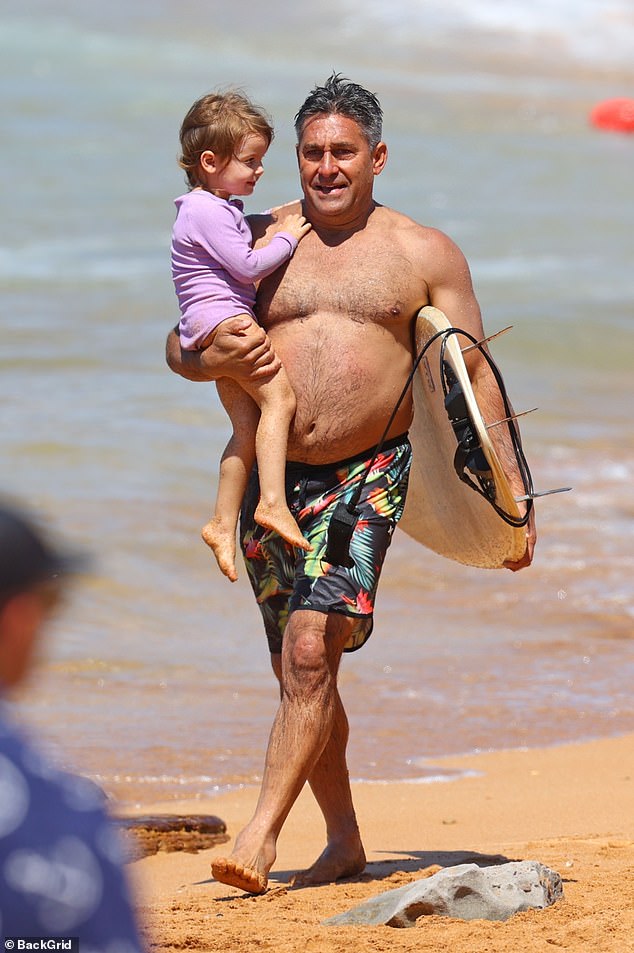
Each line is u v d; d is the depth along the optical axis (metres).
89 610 32.62
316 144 16.45
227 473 16.42
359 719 27.11
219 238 16.14
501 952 12.84
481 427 15.24
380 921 14.09
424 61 154.62
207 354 16.11
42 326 57.16
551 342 60.16
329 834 17.08
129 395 48.50
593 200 98.00
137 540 36.50
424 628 33.03
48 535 6.13
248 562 16.98
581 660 31.14
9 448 41.88
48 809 5.83
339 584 15.70
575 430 48.94
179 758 24.61
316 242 16.67
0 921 5.66
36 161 90.81
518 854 18.03
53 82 118.75
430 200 93.44
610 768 24.38
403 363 16.44
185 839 20.25
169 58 137.75
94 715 26.72
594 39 167.38
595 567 37.25
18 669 6.07
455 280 16.64
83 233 75.75
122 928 5.84
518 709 27.97
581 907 14.33
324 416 16.14
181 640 31.66
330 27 163.12
